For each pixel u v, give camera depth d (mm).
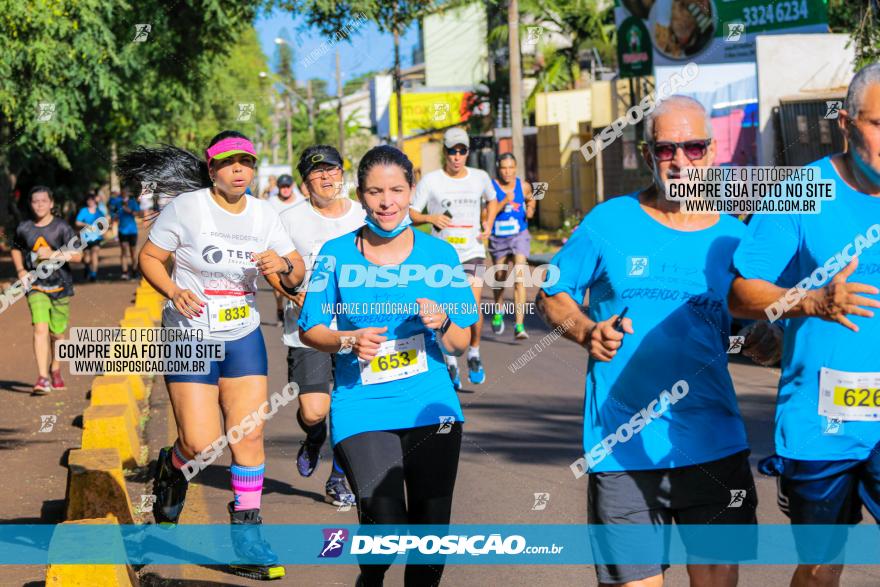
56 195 34875
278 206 14055
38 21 18578
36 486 7297
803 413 3887
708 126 3908
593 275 4031
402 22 18781
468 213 10203
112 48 20109
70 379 11961
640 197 4023
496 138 39688
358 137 68062
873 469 3818
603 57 38094
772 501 6523
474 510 6488
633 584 3902
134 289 23031
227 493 7117
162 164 6363
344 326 4617
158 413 10000
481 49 57750
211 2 21391
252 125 45281
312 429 6953
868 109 3682
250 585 5367
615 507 3912
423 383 4531
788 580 5203
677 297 3916
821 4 21859
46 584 4488
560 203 32719
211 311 5609
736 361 11703
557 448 8023
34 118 20062
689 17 23969
